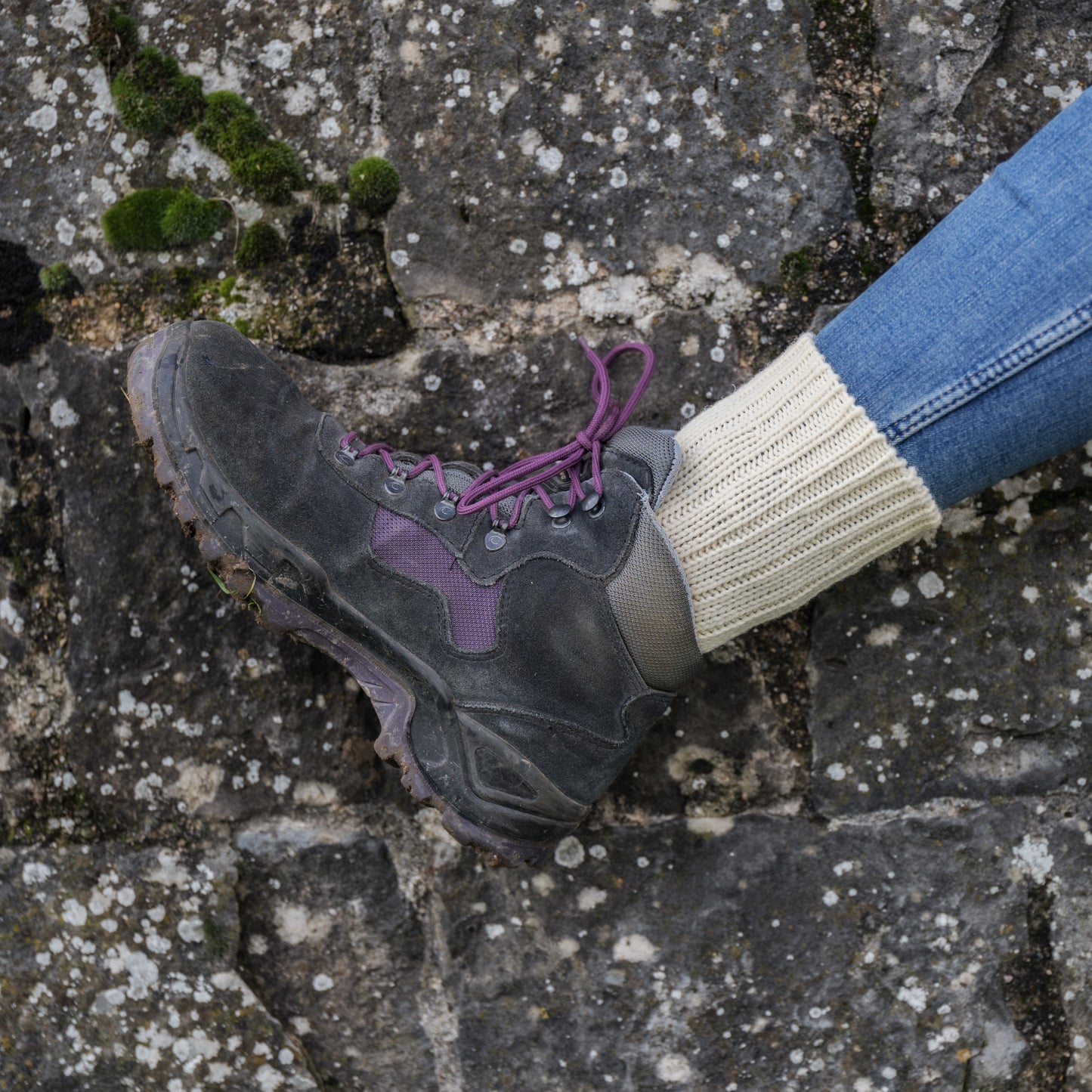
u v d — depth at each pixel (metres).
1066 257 0.78
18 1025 1.08
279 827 1.07
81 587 1.07
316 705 1.07
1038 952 1.07
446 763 0.91
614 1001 1.07
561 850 1.07
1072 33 1.05
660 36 1.04
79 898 1.08
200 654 1.07
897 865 1.07
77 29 1.04
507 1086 1.07
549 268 1.04
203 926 1.08
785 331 1.04
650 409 1.05
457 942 1.07
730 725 1.07
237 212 1.04
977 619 1.05
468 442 1.05
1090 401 0.80
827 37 1.04
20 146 1.04
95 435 1.06
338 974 1.08
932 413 0.81
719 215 1.04
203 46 1.04
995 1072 1.07
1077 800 1.07
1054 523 1.05
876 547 0.88
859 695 1.06
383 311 1.04
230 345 0.91
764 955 1.07
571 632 0.88
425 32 1.04
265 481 0.89
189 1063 1.08
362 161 1.03
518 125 1.04
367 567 0.91
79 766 1.08
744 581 0.87
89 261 1.04
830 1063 1.07
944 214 1.04
